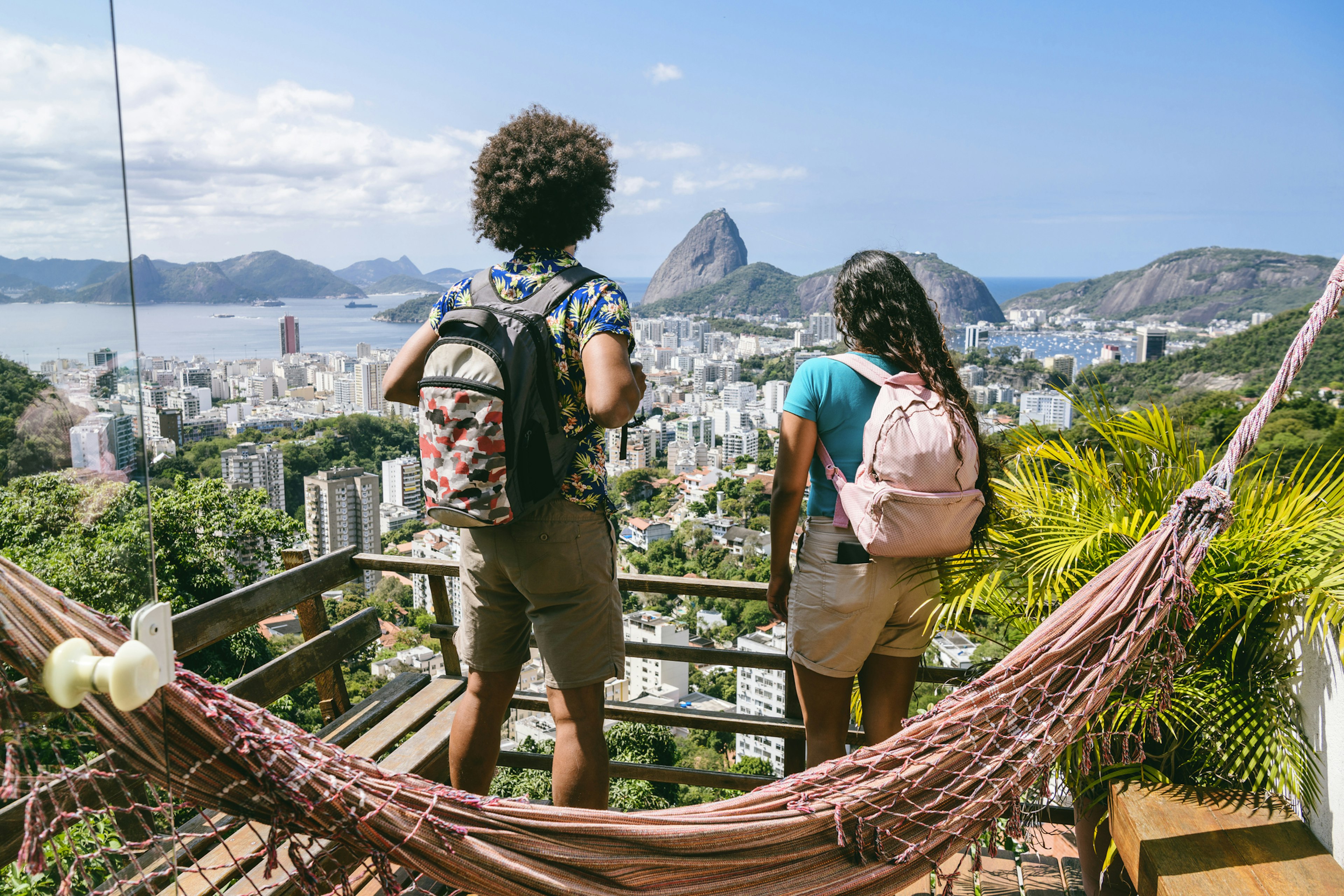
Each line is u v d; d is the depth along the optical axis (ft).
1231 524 6.71
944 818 5.97
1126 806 6.62
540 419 6.12
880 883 5.88
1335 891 5.69
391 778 5.22
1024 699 6.04
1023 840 6.58
